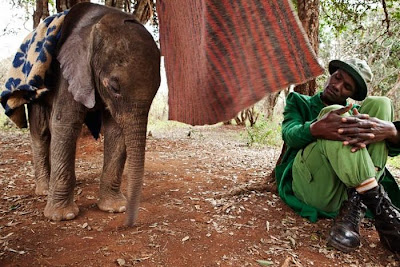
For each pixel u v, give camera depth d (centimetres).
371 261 224
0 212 306
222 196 343
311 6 362
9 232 260
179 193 356
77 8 282
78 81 267
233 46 100
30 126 375
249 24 96
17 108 365
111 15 263
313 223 274
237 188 356
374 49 1470
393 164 670
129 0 803
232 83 104
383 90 1512
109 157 311
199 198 339
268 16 92
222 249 232
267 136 949
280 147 862
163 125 1461
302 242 245
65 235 255
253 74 98
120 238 247
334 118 231
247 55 98
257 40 95
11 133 860
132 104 248
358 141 224
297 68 90
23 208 318
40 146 368
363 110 255
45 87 296
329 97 277
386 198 232
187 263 214
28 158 551
